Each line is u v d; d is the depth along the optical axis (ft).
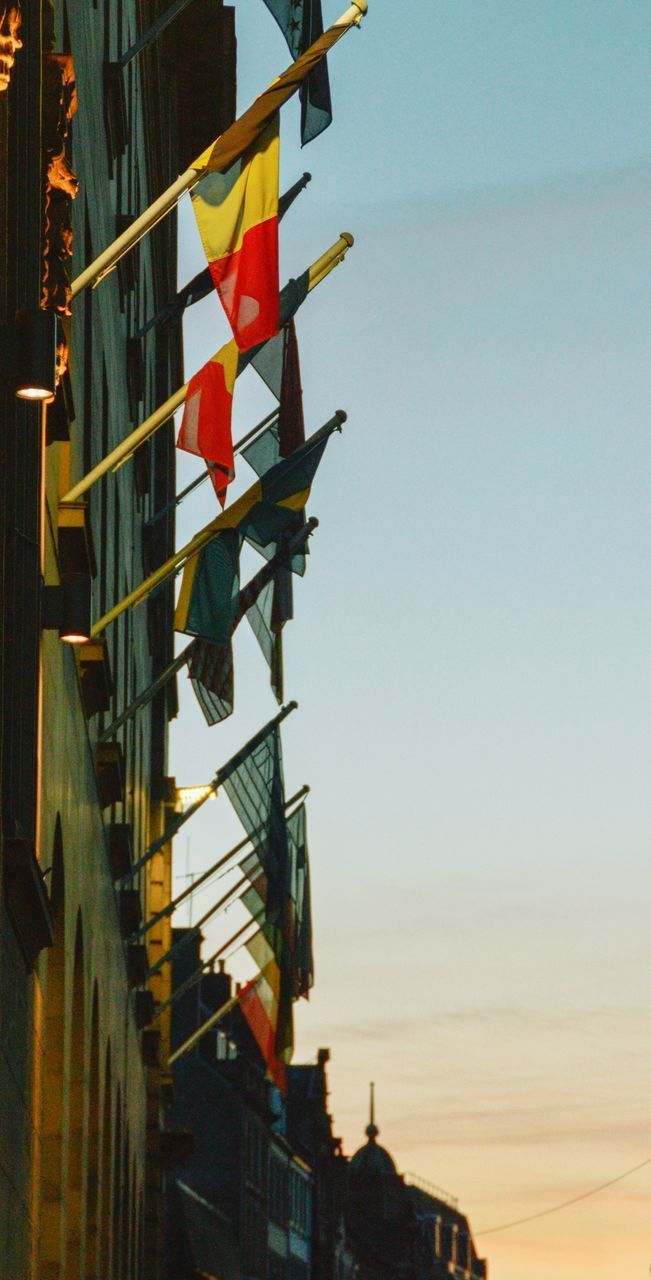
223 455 62.34
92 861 83.41
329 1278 375.66
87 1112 78.95
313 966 115.96
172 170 162.61
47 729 59.82
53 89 52.60
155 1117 150.61
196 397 62.69
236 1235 263.29
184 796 163.43
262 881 112.27
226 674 86.33
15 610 50.62
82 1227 77.56
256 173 58.08
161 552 157.69
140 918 111.65
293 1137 336.08
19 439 51.52
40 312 46.65
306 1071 380.58
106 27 89.10
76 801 73.67
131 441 64.90
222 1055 274.98
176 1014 249.34
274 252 57.67
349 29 58.08
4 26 39.83
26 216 50.85
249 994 112.68
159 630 156.56
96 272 58.39
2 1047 47.60
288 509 74.79
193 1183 262.67
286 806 111.55
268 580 85.87
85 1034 79.30
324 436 75.56
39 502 53.01
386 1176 542.57
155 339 148.05
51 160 52.16
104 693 77.51
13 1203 51.60
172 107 160.56
